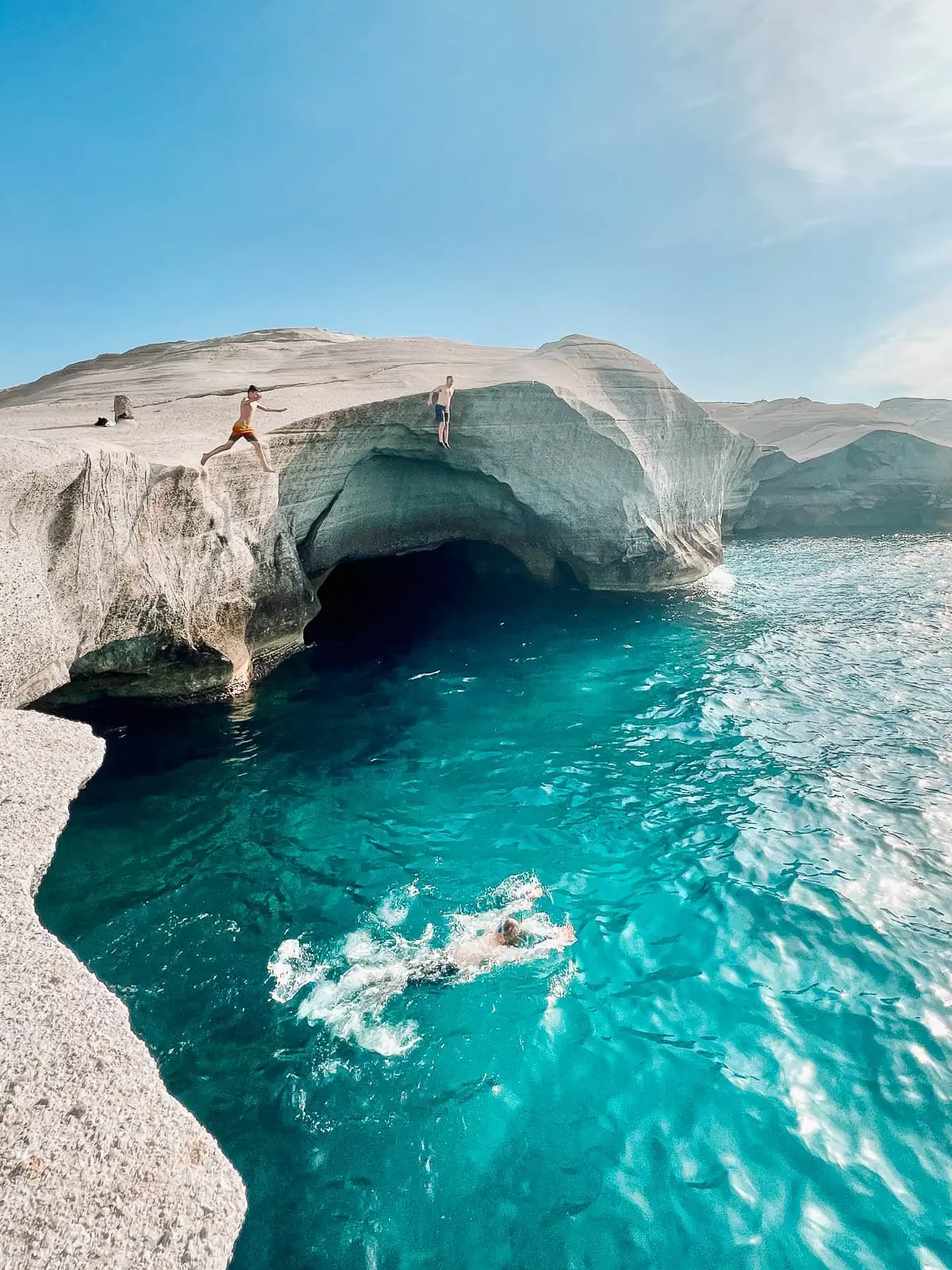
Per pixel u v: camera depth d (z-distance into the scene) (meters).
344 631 20.91
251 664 15.88
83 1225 3.01
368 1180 5.55
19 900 4.39
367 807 11.03
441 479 22.88
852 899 8.73
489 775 12.10
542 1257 5.04
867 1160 5.64
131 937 8.10
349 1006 7.17
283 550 16.95
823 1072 6.39
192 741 13.12
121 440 13.69
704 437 27.69
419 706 15.07
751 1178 5.54
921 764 12.26
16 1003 3.79
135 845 9.95
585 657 18.48
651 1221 5.26
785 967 7.66
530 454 22.27
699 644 19.64
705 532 29.53
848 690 15.98
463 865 9.58
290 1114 6.04
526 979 7.53
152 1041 6.71
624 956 7.87
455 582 27.11
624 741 13.41
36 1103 3.36
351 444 18.83
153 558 12.12
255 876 9.30
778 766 12.30
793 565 32.91
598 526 23.97
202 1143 3.45
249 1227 5.20
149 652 12.81
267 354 26.70
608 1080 6.37
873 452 45.09
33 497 8.65
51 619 7.70
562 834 10.29
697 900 8.77
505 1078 6.40
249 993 7.32
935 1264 4.91
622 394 24.67
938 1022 6.88
